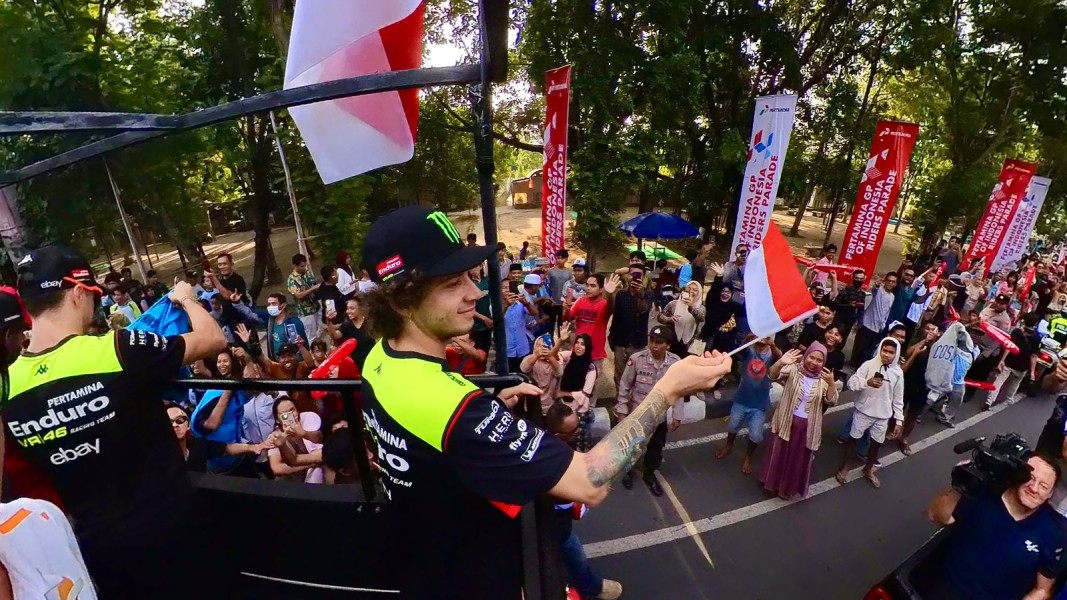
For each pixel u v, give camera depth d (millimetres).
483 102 1170
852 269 10562
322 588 1765
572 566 3908
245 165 13891
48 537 1201
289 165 11195
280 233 23422
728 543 5137
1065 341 9016
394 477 1167
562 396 4801
